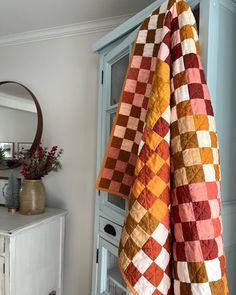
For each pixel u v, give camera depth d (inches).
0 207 67.2
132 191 27.5
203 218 24.5
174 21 28.9
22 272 51.2
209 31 30.9
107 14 59.6
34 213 59.4
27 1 54.6
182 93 26.8
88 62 65.1
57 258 62.8
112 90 52.2
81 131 65.8
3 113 72.6
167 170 26.7
